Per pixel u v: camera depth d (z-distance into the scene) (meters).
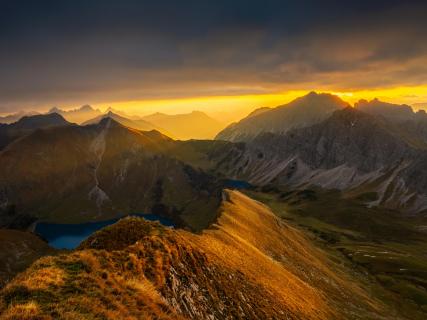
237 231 77.31
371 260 170.25
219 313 33.28
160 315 23.17
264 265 62.44
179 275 32.81
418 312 113.00
